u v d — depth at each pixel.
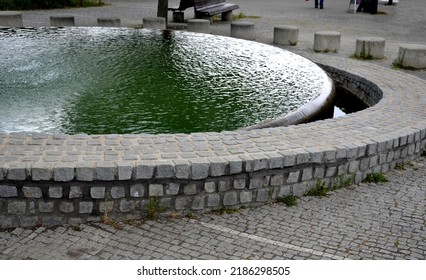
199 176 4.82
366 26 18.16
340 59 11.09
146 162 4.74
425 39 15.62
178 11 17.70
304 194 5.33
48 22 17.19
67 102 7.46
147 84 8.44
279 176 5.13
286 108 7.29
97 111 7.13
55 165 4.60
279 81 8.67
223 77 8.91
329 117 7.79
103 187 4.68
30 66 9.42
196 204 4.92
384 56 12.80
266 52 10.74
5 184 4.58
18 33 12.11
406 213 5.09
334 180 5.46
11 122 6.66
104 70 9.23
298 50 13.48
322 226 4.80
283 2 25.56
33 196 4.63
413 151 6.24
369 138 5.77
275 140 5.52
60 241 4.48
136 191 4.75
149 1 24.38
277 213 5.01
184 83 8.53
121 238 4.54
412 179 5.83
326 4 25.02
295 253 4.38
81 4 21.78
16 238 4.52
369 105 8.99
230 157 4.96
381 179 5.75
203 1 17.25
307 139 5.61
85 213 4.73
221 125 6.68
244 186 5.02
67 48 10.85
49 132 6.37
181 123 6.74
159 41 11.64
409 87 8.56
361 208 5.16
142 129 6.53
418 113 6.89
